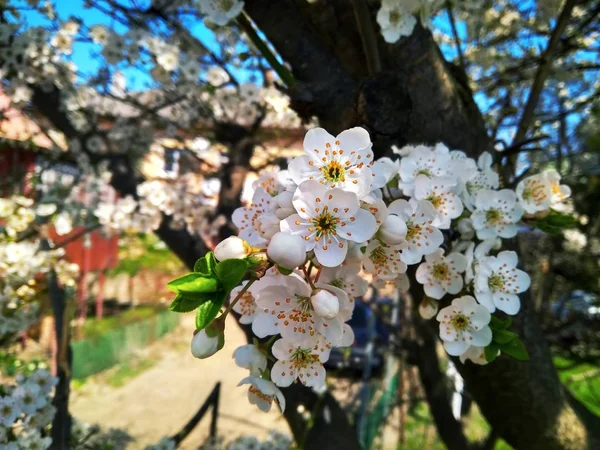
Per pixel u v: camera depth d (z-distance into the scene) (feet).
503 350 3.70
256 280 2.94
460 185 3.89
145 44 10.32
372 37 4.38
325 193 2.77
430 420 18.22
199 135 12.79
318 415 8.55
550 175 4.43
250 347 3.57
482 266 3.84
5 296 9.15
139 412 22.91
